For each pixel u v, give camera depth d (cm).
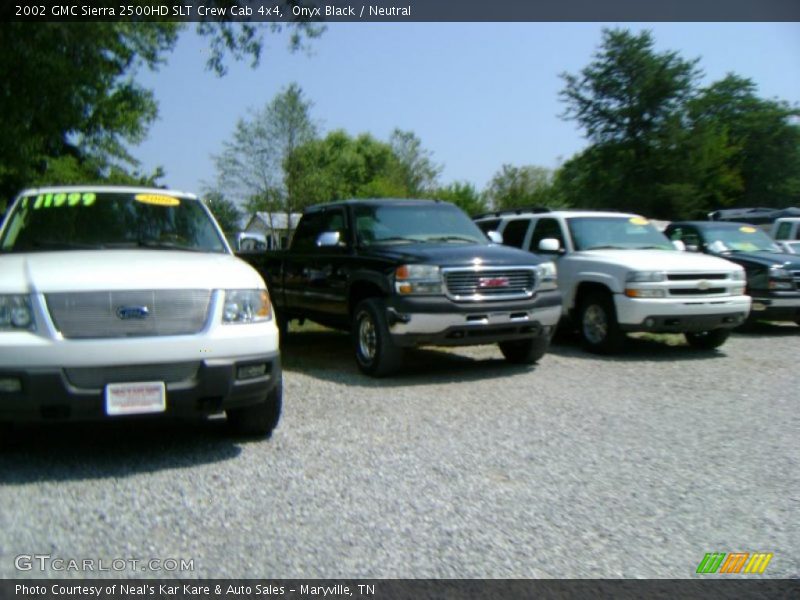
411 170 5475
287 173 3588
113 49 1232
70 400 454
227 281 507
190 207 665
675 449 537
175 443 548
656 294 928
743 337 1184
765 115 5969
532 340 862
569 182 5659
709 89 6128
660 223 1519
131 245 604
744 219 2166
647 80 5078
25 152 1269
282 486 452
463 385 769
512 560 355
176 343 473
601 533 387
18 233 596
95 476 470
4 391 448
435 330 768
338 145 6775
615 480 469
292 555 358
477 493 443
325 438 559
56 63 1110
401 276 773
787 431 588
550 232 1109
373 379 802
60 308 460
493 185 6297
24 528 386
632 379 808
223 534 381
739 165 6006
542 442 552
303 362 930
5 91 1136
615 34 5175
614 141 5284
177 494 437
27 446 541
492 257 803
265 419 541
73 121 1272
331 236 841
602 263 977
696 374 840
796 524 402
